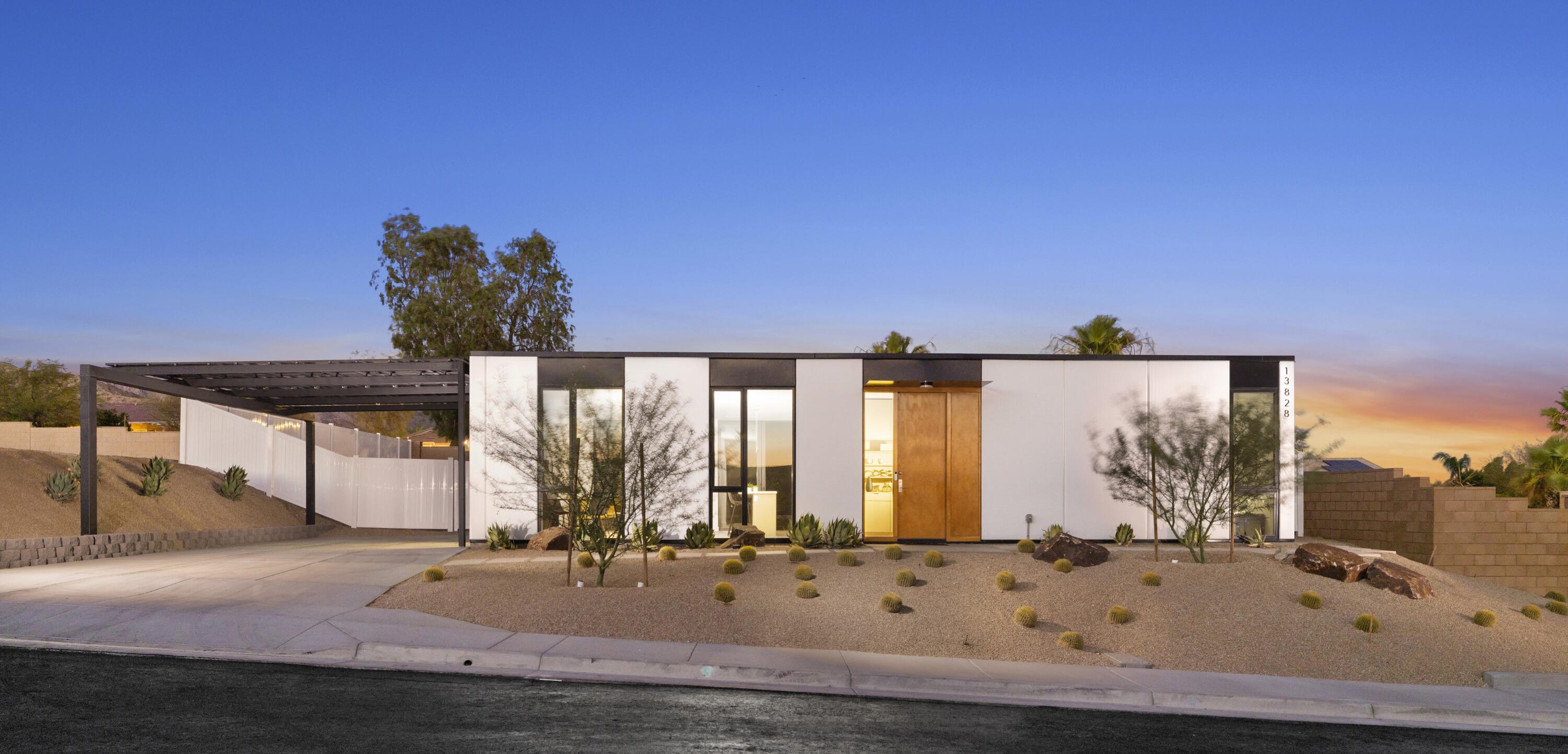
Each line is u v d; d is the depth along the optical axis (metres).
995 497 19.33
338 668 9.73
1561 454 26.00
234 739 7.15
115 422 34.16
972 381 19.22
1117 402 19.55
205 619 11.30
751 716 8.50
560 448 15.30
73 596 12.41
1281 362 19.81
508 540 18.08
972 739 8.12
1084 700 9.97
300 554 17.22
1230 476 17.09
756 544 18.00
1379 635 12.54
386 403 23.41
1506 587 19.91
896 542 19.14
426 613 12.12
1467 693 10.84
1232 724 9.27
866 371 19.20
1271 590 14.00
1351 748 8.59
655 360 18.84
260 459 25.81
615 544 14.20
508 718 8.05
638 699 8.96
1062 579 14.29
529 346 38.84
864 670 10.34
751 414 19.00
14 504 17.81
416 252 38.53
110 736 7.14
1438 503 21.14
